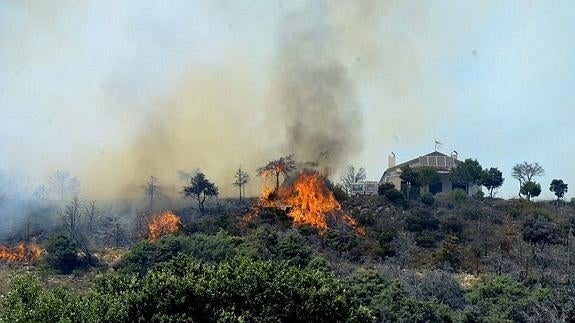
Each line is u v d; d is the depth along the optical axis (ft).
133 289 93.97
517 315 140.87
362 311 98.02
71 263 184.96
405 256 202.28
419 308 138.62
